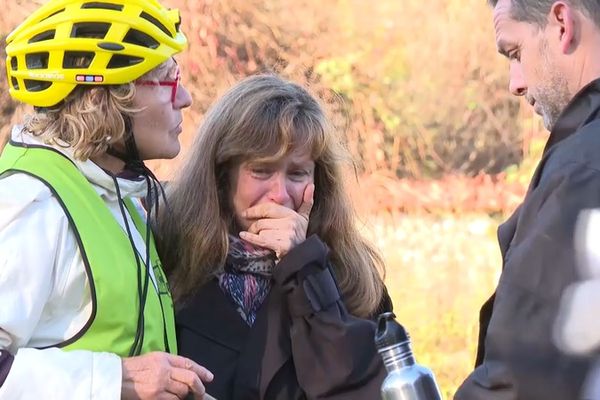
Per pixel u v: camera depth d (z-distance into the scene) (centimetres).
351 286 402
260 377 374
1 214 315
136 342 330
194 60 1271
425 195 1316
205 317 385
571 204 270
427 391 294
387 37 1489
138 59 337
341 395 371
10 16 1187
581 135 279
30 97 335
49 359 311
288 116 381
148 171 356
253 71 1340
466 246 1112
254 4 1380
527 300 270
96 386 311
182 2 1282
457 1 1503
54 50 332
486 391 273
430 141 1466
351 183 421
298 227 383
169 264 394
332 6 1469
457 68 1484
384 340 299
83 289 324
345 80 1444
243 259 390
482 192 1320
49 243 317
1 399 305
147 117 346
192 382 321
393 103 1471
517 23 301
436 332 927
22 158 332
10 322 306
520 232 280
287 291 378
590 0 287
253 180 387
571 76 291
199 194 389
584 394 262
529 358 267
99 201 335
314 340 373
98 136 336
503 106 1463
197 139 395
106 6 338
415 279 1016
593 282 264
